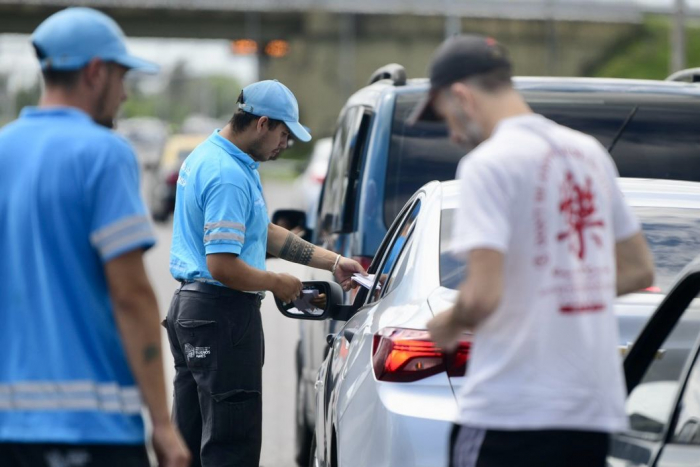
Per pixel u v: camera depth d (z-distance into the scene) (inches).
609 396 347.6
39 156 368.5
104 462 365.1
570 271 345.7
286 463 864.3
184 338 637.3
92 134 370.0
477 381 346.6
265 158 641.0
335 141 940.0
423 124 752.3
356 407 485.1
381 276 605.0
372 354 483.8
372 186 741.3
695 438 347.3
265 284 617.9
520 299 343.6
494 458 343.6
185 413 666.2
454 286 484.7
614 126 775.7
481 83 358.9
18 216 366.9
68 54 375.9
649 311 445.4
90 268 367.6
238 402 634.2
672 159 773.9
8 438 361.7
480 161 343.6
